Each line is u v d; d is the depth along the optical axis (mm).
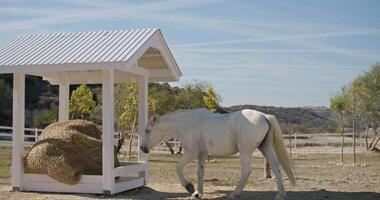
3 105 52250
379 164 21625
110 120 10719
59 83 12906
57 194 10906
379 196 10938
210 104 35719
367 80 34719
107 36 12008
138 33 11828
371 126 35281
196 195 10547
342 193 11391
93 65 10523
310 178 14836
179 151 28984
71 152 11156
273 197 10695
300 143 38094
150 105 29672
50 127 11828
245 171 10008
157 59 12578
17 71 11070
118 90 29094
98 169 11336
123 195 10953
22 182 11367
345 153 30656
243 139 9938
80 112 33844
